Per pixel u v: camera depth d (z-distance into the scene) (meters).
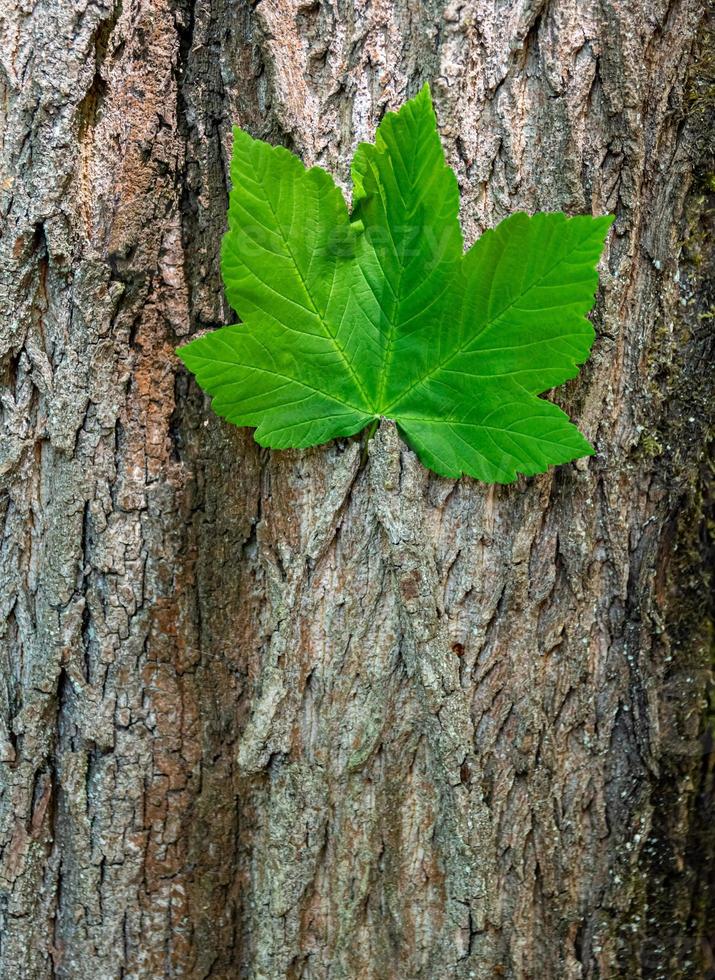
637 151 0.93
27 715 0.95
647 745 0.96
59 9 0.92
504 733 0.94
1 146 0.93
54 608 0.94
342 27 0.92
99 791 0.95
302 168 0.90
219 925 0.96
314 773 0.94
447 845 0.94
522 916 0.95
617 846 0.96
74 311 0.93
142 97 0.93
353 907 0.94
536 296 0.91
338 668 0.94
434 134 0.90
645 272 0.94
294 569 0.94
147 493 0.94
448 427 0.92
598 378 0.94
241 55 0.93
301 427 0.92
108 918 0.95
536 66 0.92
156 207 0.93
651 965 0.97
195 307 0.94
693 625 0.98
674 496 0.96
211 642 0.95
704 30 0.94
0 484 0.94
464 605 0.94
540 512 0.94
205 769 0.96
